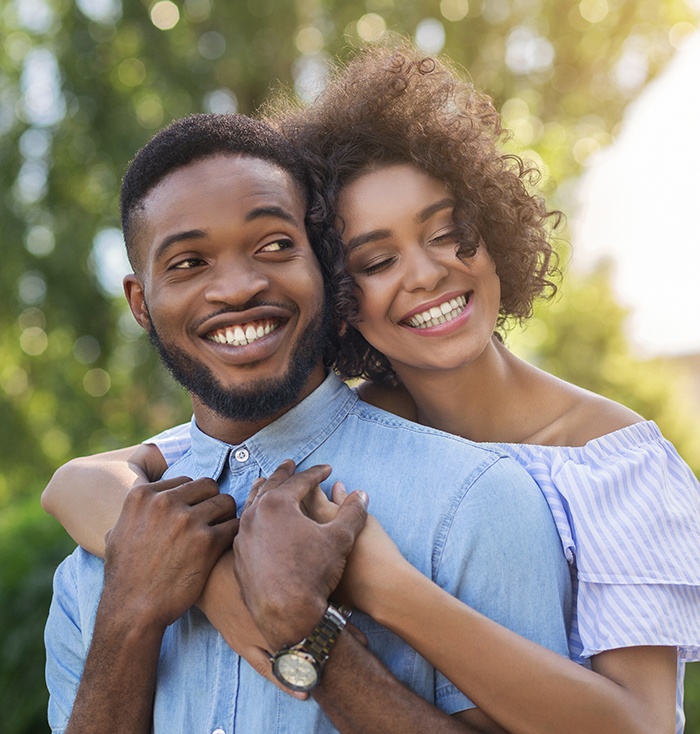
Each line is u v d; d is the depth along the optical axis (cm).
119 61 1021
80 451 1034
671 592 190
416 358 222
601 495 201
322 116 224
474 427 234
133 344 1026
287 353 185
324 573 160
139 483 209
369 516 173
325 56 984
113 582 179
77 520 209
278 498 170
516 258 229
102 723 176
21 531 427
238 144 188
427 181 214
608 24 1084
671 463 216
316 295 188
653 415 925
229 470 197
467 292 222
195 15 1016
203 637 183
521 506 178
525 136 1052
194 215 179
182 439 226
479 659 160
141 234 188
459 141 217
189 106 984
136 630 175
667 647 186
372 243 214
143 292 193
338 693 160
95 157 1007
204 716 178
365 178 214
